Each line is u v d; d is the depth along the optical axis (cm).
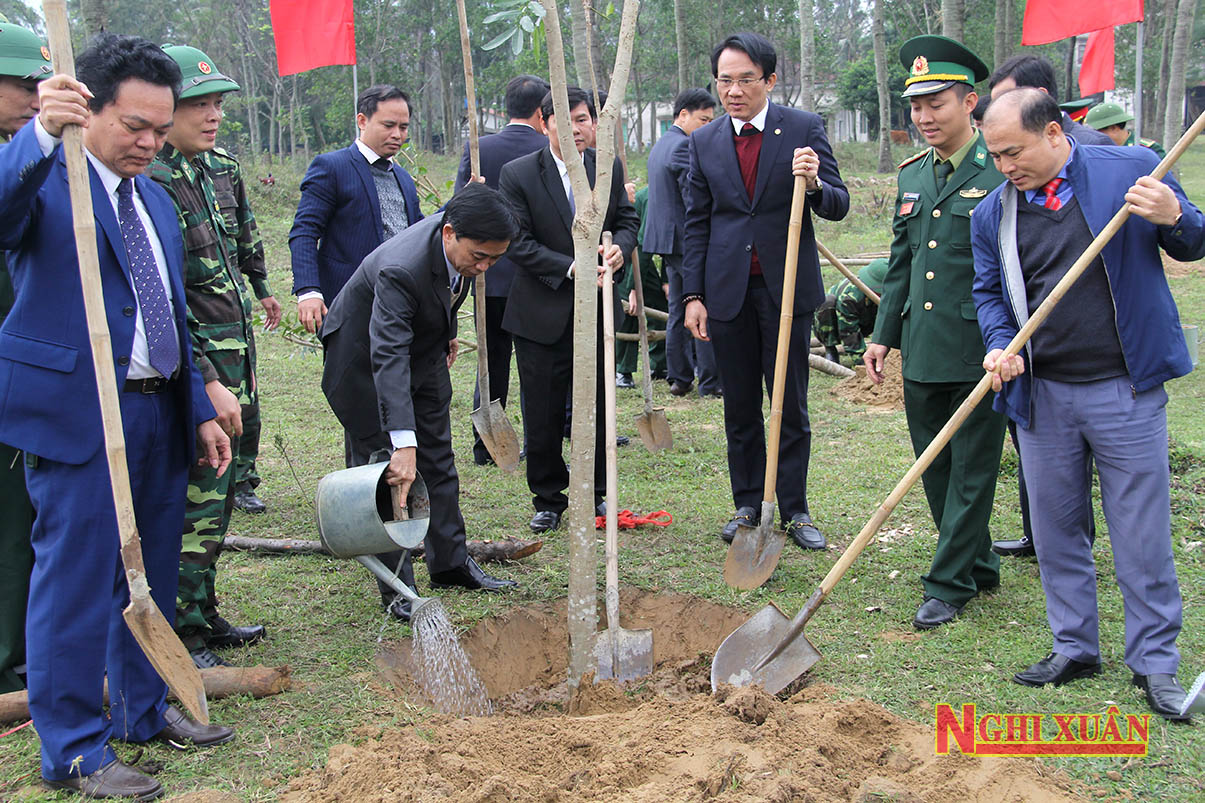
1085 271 341
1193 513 524
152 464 312
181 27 3919
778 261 490
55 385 285
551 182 508
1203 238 325
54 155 264
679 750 309
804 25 1032
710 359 835
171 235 315
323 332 421
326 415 772
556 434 531
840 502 570
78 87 255
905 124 4269
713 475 636
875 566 480
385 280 392
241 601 443
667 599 457
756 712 334
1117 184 340
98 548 292
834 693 357
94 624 294
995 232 368
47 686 292
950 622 417
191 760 315
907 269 445
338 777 297
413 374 425
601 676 390
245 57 3444
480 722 339
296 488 600
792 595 450
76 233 261
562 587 465
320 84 3197
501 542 489
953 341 417
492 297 628
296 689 361
